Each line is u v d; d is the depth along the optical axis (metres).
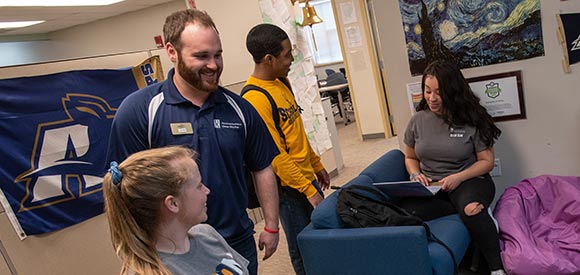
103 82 2.82
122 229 0.97
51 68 2.57
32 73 2.48
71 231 2.61
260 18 3.72
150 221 0.98
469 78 2.56
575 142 2.44
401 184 2.31
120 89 2.92
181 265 1.04
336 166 4.83
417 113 2.56
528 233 2.13
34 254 2.45
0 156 2.31
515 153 2.60
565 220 2.19
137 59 3.07
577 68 2.32
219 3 3.88
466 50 2.52
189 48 1.33
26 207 2.41
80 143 2.66
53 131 2.54
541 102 2.45
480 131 2.34
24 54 7.63
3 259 2.32
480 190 2.25
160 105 1.42
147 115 1.41
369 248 1.96
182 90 1.44
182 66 1.36
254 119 1.62
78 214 2.64
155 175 0.98
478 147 2.36
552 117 2.45
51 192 2.52
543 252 1.99
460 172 2.33
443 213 2.33
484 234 2.11
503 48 2.42
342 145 6.09
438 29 2.55
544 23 2.31
